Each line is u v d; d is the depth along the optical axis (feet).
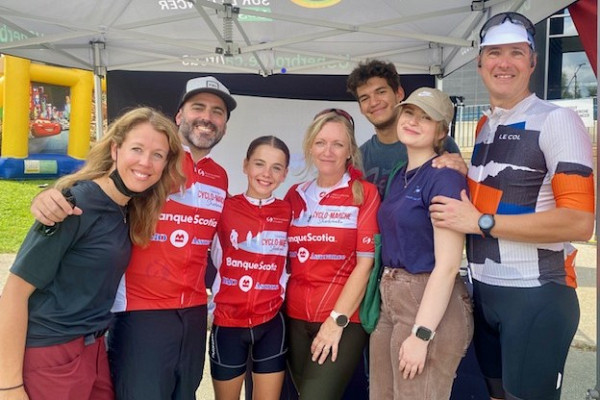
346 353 6.33
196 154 6.66
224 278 6.66
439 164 5.81
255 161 6.68
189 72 14.10
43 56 11.94
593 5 6.64
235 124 14.48
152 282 5.83
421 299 5.62
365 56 13.44
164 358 5.81
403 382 5.53
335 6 10.90
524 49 5.56
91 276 5.13
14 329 4.77
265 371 6.70
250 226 6.60
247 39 11.21
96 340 5.45
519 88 5.64
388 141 8.60
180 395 6.08
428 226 5.71
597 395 5.21
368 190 6.53
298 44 13.03
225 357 6.61
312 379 6.27
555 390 5.48
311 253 6.51
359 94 8.59
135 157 5.13
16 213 32.94
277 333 6.76
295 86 14.49
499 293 5.58
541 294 5.37
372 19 11.50
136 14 11.02
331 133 6.51
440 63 13.30
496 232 5.23
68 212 4.68
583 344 13.70
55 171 39.65
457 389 8.60
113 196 5.30
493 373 6.35
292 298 6.73
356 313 6.43
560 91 27.58
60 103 40.81
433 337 5.40
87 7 10.38
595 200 5.28
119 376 5.76
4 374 4.72
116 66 13.61
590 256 23.56
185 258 6.00
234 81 14.34
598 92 5.31
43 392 4.97
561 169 5.09
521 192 5.44
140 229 5.61
